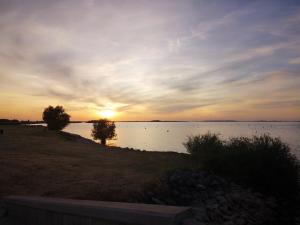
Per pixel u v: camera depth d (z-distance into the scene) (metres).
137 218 6.01
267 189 17.16
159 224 5.79
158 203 12.09
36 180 14.23
